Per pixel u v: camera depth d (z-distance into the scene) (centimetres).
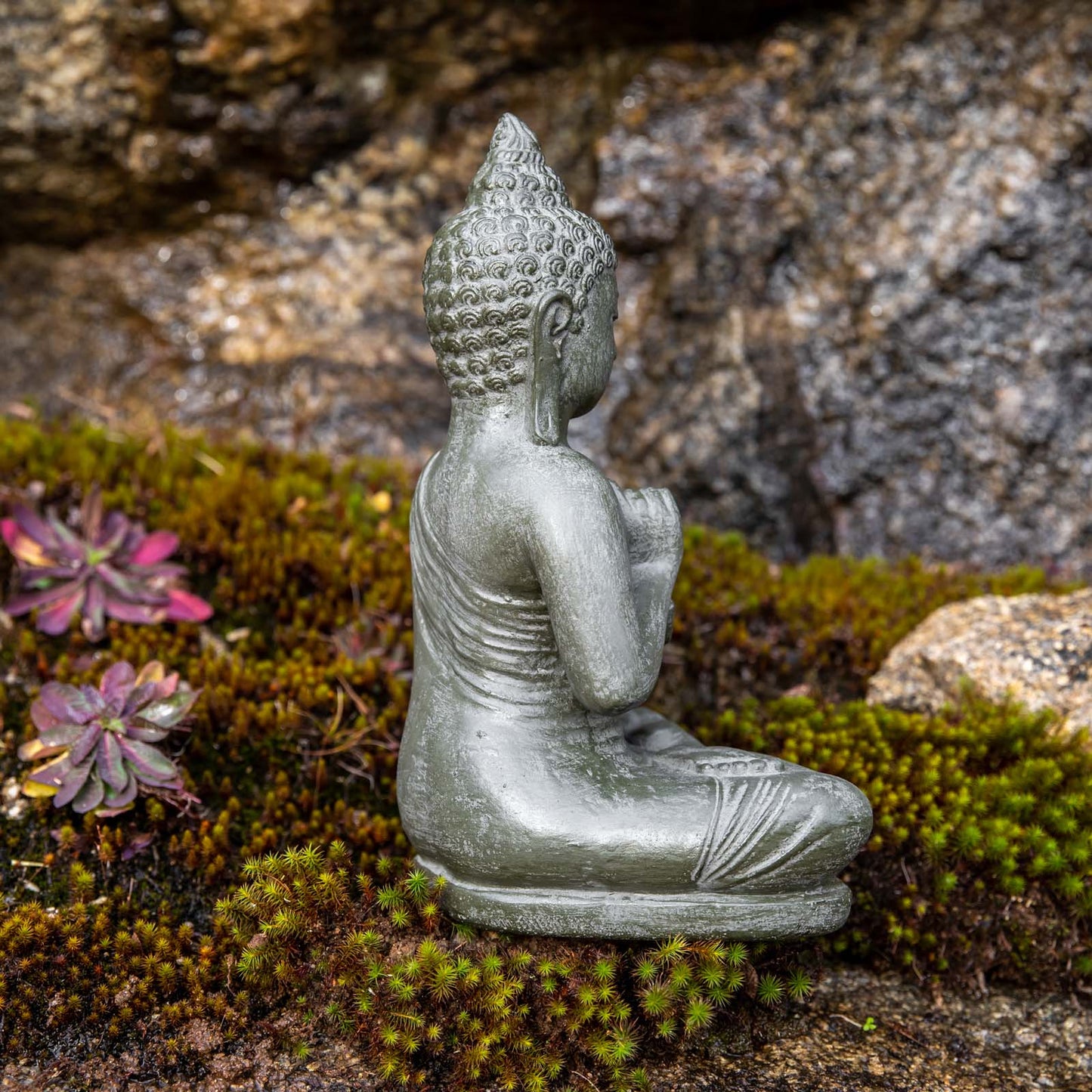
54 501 376
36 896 268
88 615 330
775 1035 252
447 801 239
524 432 236
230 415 484
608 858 229
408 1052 228
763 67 485
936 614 355
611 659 223
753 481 453
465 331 235
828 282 464
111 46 459
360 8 466
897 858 280
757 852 231
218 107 479
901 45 465
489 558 234
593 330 241
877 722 311
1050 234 443
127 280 507
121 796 275
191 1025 241
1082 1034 261
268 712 308
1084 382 445
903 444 456
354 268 501
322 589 362
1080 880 267
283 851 281
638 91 491
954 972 275
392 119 500
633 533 245
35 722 284
